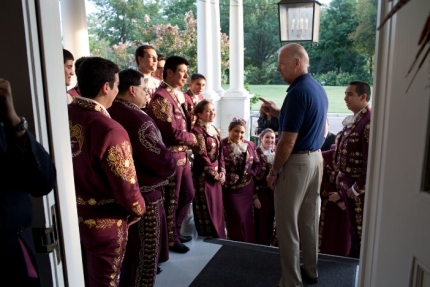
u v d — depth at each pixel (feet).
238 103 18.37
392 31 3.10
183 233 10.25
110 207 5.24
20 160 2.77
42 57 3.13
